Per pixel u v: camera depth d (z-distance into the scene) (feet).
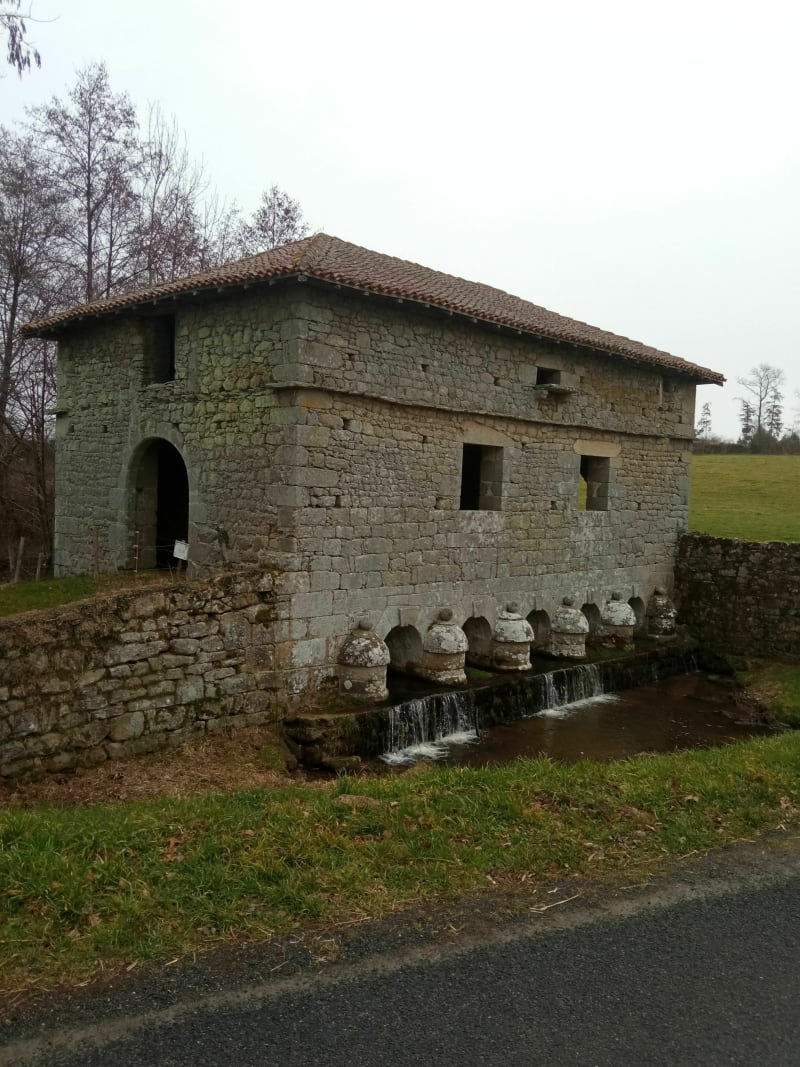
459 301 39.93
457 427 41.52
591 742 37.45
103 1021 11.93
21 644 25.73
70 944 13.62
